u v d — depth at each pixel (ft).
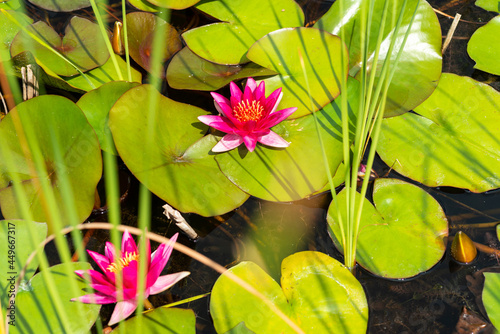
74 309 4.22
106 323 4.46
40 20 7.27
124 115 5.17
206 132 5.56
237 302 4.35
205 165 5.25
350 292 4.42
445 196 5.37
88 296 4.10
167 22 7.09
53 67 6.08
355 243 4.61
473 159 5.38
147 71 6.56
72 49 6.54
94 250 5.07
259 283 4.49
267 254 4.99
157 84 6.48
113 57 5.71
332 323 4.21
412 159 5.48
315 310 4.30
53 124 5.18
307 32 5.95
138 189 5.62
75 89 6.16
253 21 6.64
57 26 7.22
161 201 5.57
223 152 5.31
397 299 4.55
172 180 4.99
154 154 5.14
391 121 5.79
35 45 6.43
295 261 4.67
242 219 5.34
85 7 7.34
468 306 4.42
